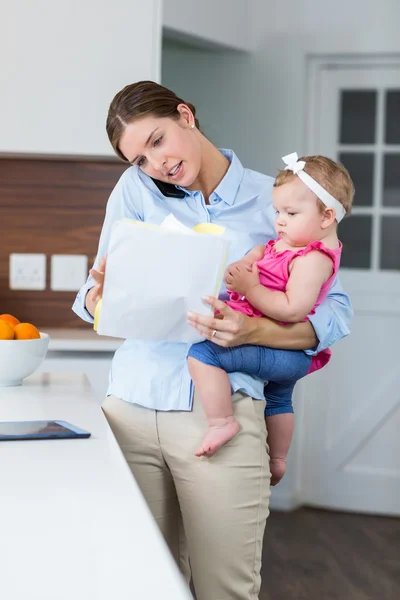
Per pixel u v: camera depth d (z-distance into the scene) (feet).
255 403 5.48
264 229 5.82
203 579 5.30
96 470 3.72
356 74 13.35
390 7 12.94
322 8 13.09
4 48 9.78
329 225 5.53
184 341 5.19
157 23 9.90
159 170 5.43
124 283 4.86
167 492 5.70
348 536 12.20
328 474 13.64
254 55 13.21
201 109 13.34
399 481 13.47
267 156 13.25
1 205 10.85
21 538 2.80
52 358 9.38
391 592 9.94
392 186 13.44
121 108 5.40
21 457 3.96
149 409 5.52
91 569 2.51
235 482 5.24
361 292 13.43
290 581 10.24
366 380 13.47
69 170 10.89
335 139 13.48
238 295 5.57
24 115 9.86
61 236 10.94
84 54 9.85
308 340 5.44
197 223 5.72
